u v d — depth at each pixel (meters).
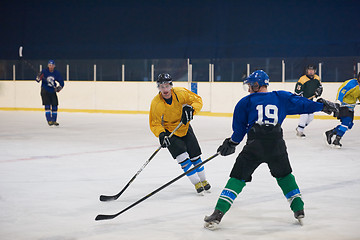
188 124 11.70
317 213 9.73
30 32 43.94
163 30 40.91
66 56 43.34
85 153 18.75
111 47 42.25
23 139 23.45
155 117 11.32
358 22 36.06
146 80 41.56
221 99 38.97
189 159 11.46
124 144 21.59
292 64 37.81
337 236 8.18
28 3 43.81
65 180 13.34
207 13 39.69
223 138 24.17
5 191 11.89
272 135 8.56
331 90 36.47
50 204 10.57
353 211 9.90
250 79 8.93
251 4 38.56
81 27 42.84
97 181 13.22
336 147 20.16
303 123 23.73
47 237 8.16
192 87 40.00
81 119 35.69
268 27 38.28
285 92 8.82
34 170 14.94
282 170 8.81
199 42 40.00
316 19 37.06
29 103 43.94
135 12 41.53
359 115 35.06
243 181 8.77
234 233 8.38
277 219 9.29
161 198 11.19
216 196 11.40
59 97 43.50
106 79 42.47
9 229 8.65
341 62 36.56
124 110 41.72
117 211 10.00
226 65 39.47
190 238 8.09
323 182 13.00
